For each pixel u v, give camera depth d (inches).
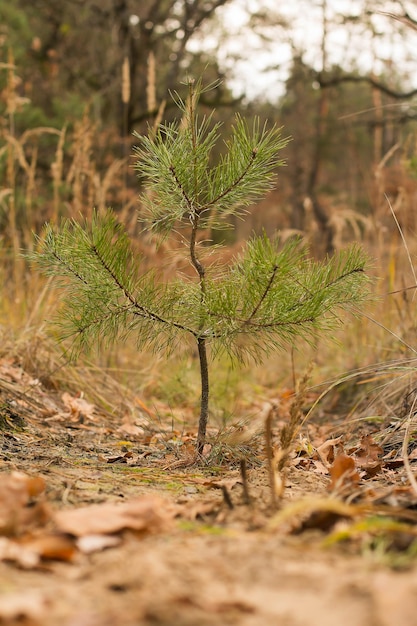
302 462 116.6
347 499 80.0
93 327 113.3
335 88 708.7
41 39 594.6
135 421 163.9
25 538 64.9
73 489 90.0
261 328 110.7
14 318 203.9
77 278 111.9
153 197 117.8
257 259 104.9
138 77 512.1
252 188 109.8
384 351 190.4
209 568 58.0
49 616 49.3
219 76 534.6
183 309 112.0
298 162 726.5
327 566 58.3
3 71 404.2
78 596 53.0
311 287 110.3
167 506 80.7
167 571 57.4
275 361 249.0
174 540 66.9
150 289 113.2
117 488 93.2
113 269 110.7
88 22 562.9
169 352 119.0
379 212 224.1
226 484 96.9
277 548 63.2
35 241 214.7
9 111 242.2
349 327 214.4
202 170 110.3
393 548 62.8
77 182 234.2
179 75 557.9
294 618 48.4
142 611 49.3
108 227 111.5
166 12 529.7
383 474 109.5
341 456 98.3
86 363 191.9
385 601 48.2
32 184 236.5
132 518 69.8
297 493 91.0
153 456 125.6
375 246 223.1
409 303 187.6
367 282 112.8
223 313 109.2
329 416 182.4
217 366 236.7
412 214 232.8
